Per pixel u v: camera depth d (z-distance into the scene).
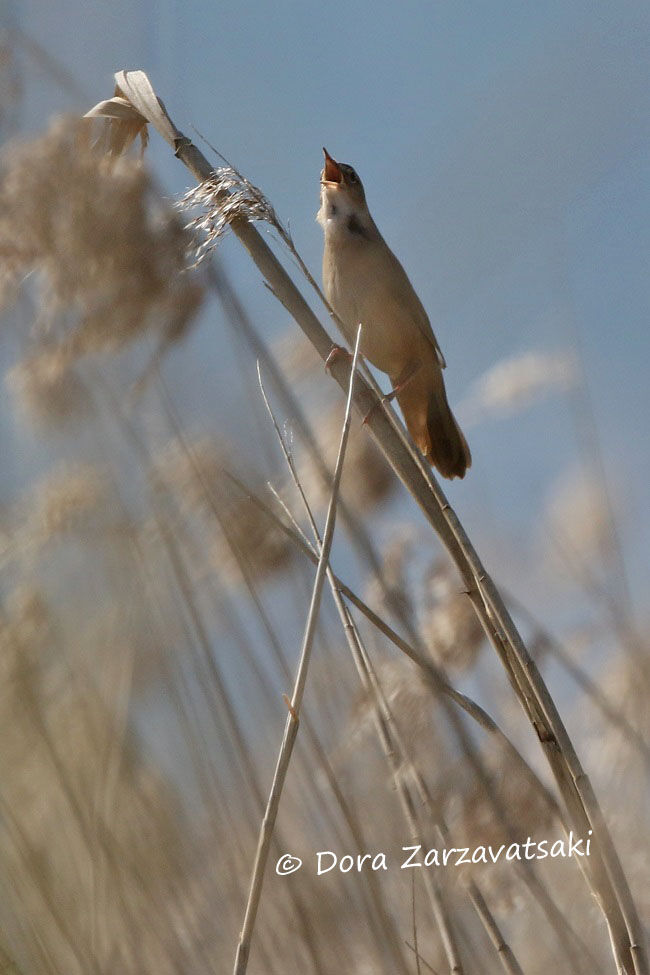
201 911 6.67
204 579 7.02
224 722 6.74
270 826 5.35
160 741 6.95
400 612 6.78
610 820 6.93
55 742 6.57
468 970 6.55
